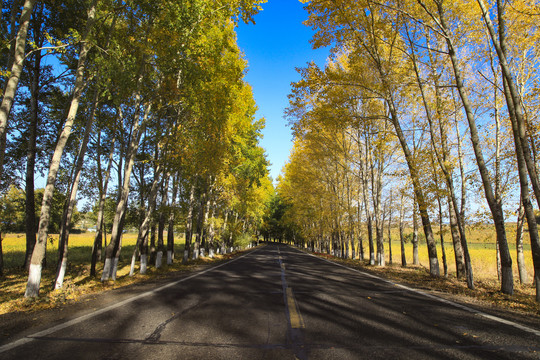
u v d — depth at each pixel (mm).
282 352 3160
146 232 13234
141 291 7148
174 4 8562
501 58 7582
